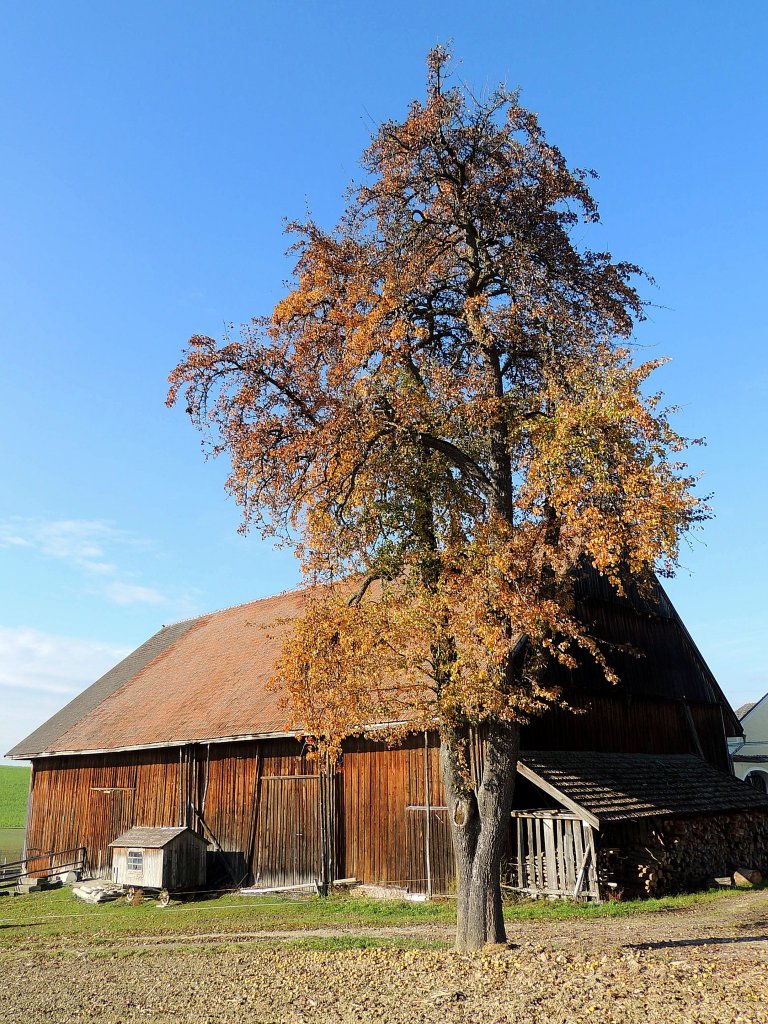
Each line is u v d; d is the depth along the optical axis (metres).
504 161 14.91
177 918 21.38
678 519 11.23
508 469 14.51
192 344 13.48
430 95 15.10
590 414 11.51
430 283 15.28
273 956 14.54
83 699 37.53
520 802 21.16
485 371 14.78
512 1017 9.42
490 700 12.01
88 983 13.81
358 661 13.17
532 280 14.30
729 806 24.28
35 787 34.44
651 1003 9.40
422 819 21.14
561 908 18.20
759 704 43.91
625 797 20.75
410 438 13.77
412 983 11.35
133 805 29.83
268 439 13.60
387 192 15.01
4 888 30.97
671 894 20.70
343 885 22.52
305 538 14.00
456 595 12.50
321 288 14.05
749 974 10.37
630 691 25.44
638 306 14.98
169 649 38.25
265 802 25.48
